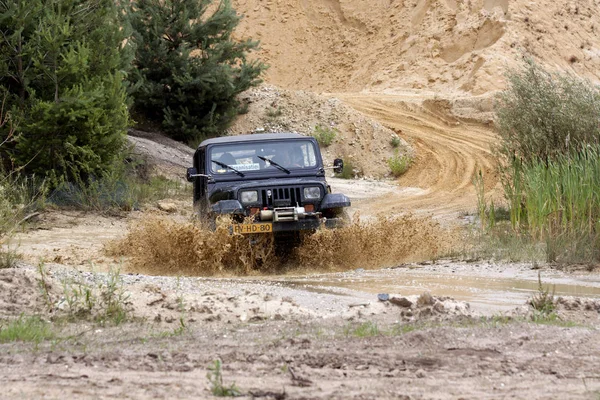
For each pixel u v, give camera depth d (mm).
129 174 36812
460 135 54594
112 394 6074
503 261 16609
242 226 16531
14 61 29750
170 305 10727
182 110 52688
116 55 32344
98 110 29625
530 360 7262
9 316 10141
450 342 7988
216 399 5961
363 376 6703
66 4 31109
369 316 9953
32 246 20891
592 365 7090
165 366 7059
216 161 18016
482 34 74500
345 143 52844
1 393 6078
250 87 58594
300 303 11383
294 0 90688
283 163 18172
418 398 6035
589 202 17594
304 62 86438
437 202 36875
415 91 71438
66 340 8625
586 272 14789
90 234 24266
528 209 19000
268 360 7273
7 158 30000
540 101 23562
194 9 53500
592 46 75688
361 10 87812
